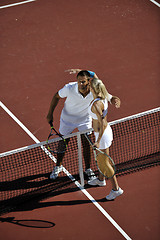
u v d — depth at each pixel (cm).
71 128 1769
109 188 1770
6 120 2164
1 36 2839
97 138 1614
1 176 1819
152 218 1623
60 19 2992
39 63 2586
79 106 1677
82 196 1738
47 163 1878
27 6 3144
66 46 2730
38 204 1708
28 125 2131
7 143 2019
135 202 1694
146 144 1945
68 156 1906
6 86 2405
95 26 2905
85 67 2544
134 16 2988
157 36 2786
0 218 1650
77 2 3170
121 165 1859
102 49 2689
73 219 1638
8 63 2589
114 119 2148
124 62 2567
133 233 1567
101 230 1586
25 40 2797
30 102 2286
